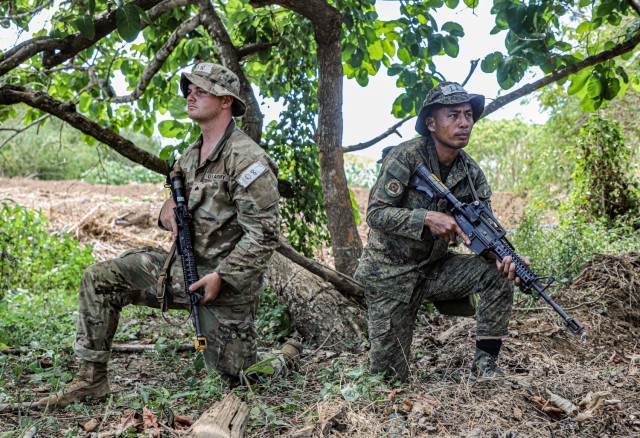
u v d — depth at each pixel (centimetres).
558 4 574
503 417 356
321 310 546
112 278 384
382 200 401
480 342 411
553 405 376
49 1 528
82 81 744
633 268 618
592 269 612
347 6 605
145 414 329
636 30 631
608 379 428
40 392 409
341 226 606
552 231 812
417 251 414
